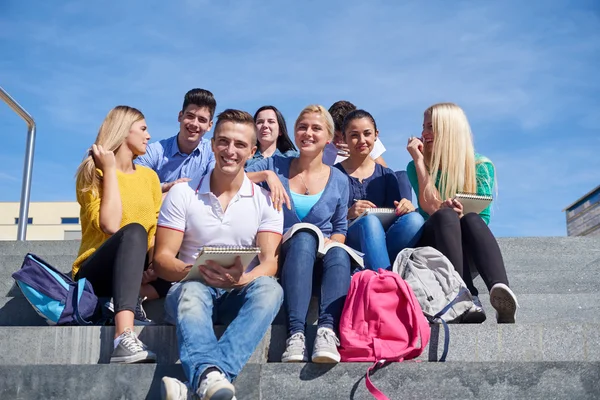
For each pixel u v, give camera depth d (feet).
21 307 11.27
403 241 11.38
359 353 8.96
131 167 11.87
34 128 18.74
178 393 7.93
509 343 9.45
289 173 12.01
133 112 11.85
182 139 15.49
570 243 14.34
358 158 13.74
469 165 12.47
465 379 8.54
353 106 17.16
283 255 10.23
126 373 8.57
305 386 8.61
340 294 9.50
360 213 12.67
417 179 12.94
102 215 10.50
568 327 9.52
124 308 9.21
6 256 13.82
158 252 10.02
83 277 10.24
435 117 12.67
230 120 10.16
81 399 8.51
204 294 8.94
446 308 9.80
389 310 9.10
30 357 9.48
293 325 9.30
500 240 14.44
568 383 8.47
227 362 8.41
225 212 10.21
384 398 8.37
